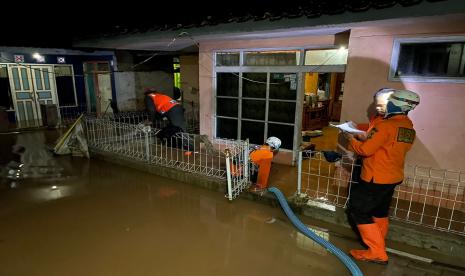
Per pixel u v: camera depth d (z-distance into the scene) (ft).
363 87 15.55
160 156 22.25
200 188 18.54
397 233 12.87
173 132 22.56
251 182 17.58
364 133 11.32
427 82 13.92
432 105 14.02
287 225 14.51
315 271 11.43
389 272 11.25
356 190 11.63
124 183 19.49
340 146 16.70
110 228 14.28
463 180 13.91
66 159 24.16
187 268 11.55
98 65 39.70
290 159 20.98
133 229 14.23
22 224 14.56
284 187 17.15
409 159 15.01
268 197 16.11
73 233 13.83
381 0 12.74
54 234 13.73
